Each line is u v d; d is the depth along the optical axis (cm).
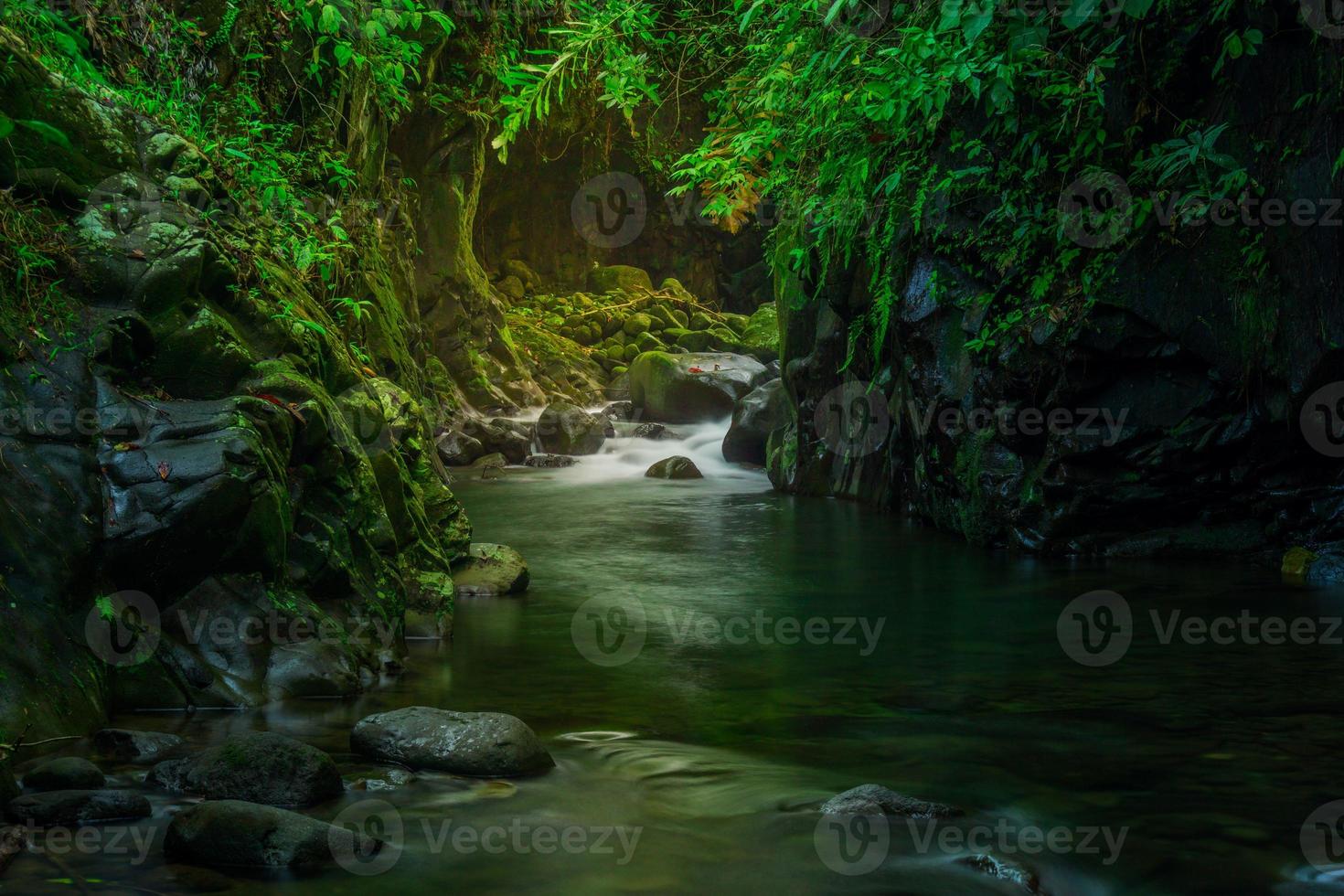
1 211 487
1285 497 765
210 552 480
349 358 671
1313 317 709
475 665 545
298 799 363
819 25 791
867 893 309
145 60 785
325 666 490
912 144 856
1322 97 687
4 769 351
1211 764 407
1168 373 785
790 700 489
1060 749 425
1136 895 309
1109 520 827
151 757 396
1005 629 619
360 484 582
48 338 479
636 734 443
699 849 336
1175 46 723
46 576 431
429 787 384
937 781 392
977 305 841
